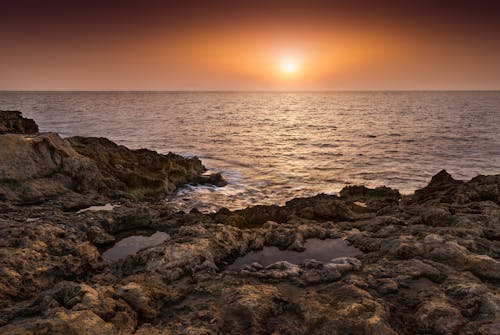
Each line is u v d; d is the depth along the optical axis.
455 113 107.06
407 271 9.02
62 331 6.24
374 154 42.00
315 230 12.70
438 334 6.88
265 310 7.57
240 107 156.25
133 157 26.48
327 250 11.59
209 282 9.02
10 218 14.30
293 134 61.44
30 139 19.34
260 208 17.50
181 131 63.69
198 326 7.02
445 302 7.59
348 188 21.97
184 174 27.88
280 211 17.25
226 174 32.16
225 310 7.64
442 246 9.98
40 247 10.77
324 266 9.40
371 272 9.16
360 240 11.83
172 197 24.62
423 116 97.69
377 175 31.50
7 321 7.17
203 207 22.64
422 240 10.85
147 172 25.47
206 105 169.50
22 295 8.79
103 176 21.83
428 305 7.39
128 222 14.66
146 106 150.50
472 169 33.38
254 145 49.31
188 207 22.53
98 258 11.23
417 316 7.30
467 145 47.00
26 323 6.48
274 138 56.31
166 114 105.75
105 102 184.75
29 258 10.02
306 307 7.49
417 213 15.03
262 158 40.06
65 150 20.52
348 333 6.76
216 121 85.31
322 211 16.78
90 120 80.69
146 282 8.77
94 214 14.69
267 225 13.87
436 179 22.02
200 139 54.31
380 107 151.00
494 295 7.60
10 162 18.09
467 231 11.73
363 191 21.69
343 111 128.62
